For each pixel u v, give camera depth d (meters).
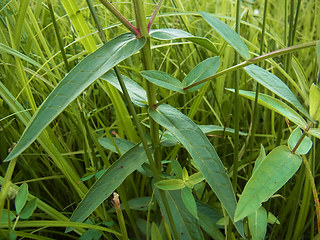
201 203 0.28
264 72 0.19
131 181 0.30
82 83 0.17
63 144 0.31
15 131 0.31
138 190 0.32
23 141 0.16
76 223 0.20
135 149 0.23
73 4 0.22
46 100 0.16
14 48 0.26
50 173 0.32
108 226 0.26
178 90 0.20
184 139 0.20
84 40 0.24
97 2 0.38
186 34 0.21
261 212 0.22
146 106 0.24
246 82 0.41
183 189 0.21
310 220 0.30
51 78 0.32
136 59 0.40
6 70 0.29
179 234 0.23
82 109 0.28
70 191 0.32
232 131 0.31
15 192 0.18
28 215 0.18
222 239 0.26
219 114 0.39
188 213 0.23
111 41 0.19
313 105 0.17
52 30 0.41
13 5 0.34
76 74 0.17
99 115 0.38
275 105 0.21
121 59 0.18
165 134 0.26
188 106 0.39
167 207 0.21
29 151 0.32
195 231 0.23
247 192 0.16
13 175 0.33
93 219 0.26
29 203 0.19
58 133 0.32
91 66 0.17
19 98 0.32
